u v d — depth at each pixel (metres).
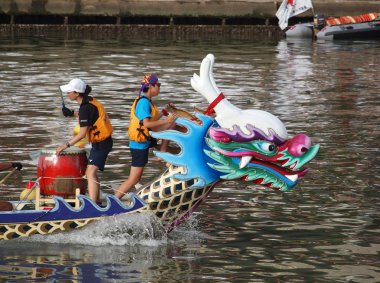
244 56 82.94
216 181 25.59
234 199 30.55
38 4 106.19
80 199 25.47
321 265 23.70
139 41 97.25
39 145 38.62
